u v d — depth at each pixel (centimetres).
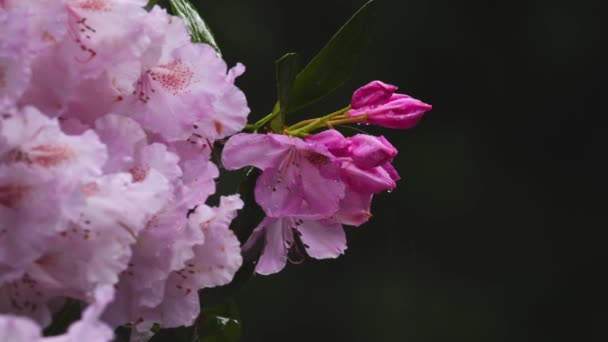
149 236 100
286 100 111
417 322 523
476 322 535
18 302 97
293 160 108
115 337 103
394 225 537
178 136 102
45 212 95
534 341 545
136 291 101
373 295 518
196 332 112
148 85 102
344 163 108
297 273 507
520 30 570
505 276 550
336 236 110
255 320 499
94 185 97
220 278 104
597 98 574
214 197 109
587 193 572
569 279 559
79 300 99
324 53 115
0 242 95
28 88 98
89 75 99
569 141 574
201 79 103
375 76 551
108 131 99
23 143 95
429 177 554
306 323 505
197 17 114
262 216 109
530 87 572
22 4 97
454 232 548
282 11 527
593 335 552
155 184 97
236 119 105
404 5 558
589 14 572
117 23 99
